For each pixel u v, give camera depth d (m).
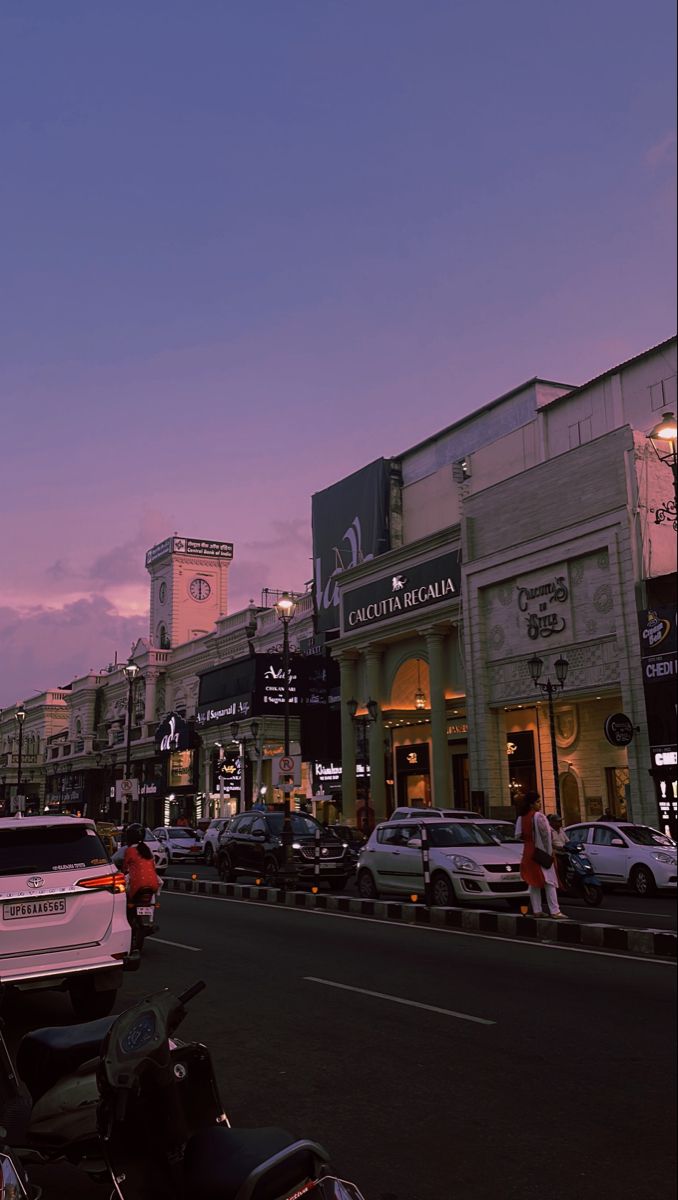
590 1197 4.30
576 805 33.34
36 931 7.79
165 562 79.00
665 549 29.58
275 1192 2.46
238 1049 7.01
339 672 47.16
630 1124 5.23
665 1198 4.28
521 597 33.75
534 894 14.23
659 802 27.17
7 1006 9.17
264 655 46.88
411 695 42.00
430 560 38.62
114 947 8.08
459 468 40.78
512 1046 6.96
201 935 13.90
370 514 45.75
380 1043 7.14
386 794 42.72
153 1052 2.75
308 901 18.83
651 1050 6.77
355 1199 2.55
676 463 18.91
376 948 12.25
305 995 9.06
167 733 62.50
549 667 32.12
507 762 34.94
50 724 95.44
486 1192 4.36
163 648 75.88
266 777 51.28
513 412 39.72
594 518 30.67
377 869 18.33
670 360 32.75
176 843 38.03
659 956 11.34
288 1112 5.52
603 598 30.48
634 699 28.52
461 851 16.27
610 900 19.23
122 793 37.72
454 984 9.52
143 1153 2.79
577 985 9.38
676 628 27.05
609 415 34.72
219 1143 2.64
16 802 47.22
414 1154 4.85
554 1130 5.17
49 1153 3.36
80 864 8.13
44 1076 3.70
